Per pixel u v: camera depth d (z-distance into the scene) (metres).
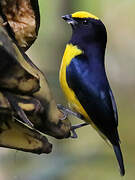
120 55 2.79
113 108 2.19
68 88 2.18
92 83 2.18
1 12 1.80
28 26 2.02
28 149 1.86
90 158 2.23
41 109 1.69
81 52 2.18
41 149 1.88
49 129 1.88
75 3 2.34
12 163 2.23
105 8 2.68
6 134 1.83
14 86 1.62
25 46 2.04
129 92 2.71
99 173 2.33
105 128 2.19
